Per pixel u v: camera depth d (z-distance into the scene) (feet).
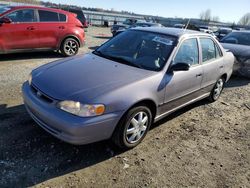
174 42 14.11
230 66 19.60
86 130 10.03
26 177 9.89
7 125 13.17
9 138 12.11
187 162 11.89
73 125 9.86
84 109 10.00
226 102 20.26
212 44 17.25
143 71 12.60
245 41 29.89
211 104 19.34
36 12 27.81
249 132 15.60
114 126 10.84
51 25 28.78
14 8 26.48
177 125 15.43
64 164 10.82
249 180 11.19
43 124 10.96
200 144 13.58
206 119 16.74
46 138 12.34
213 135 14.73
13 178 9.77
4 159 10.69
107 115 10.43
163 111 13.55
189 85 14.76
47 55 30.78
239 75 27.14
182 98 14.67
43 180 9.85
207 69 16.28
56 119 10.15
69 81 11.21
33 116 11.61
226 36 31.99
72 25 30.55
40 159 10.94
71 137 10.05
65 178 10.07
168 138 13.80
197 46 15.56
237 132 15.44
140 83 11.66
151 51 13.94
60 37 29.66
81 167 10.77
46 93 10.79
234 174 11.46
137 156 11.91
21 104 15.74
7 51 26.55
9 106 15.33
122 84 11.19
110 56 14.29
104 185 9.91
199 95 16.72
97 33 71.82
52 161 10.91
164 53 13.61
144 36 15.06
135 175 10.66
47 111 10.46
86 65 12.93
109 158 11.52
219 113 17.90
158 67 13.01
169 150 12.68
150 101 12.24
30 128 13.06
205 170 11.50
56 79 11.45
